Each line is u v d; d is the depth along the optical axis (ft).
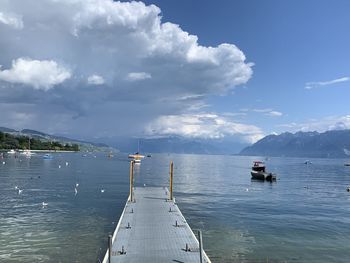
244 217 154.61
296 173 490.90
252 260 99.35
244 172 483.10
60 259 96.78
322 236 124.06
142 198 170.91
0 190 228.02
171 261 80.64
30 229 126.31
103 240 113.91
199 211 167.43
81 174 369.09
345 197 229.25
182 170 518.78
